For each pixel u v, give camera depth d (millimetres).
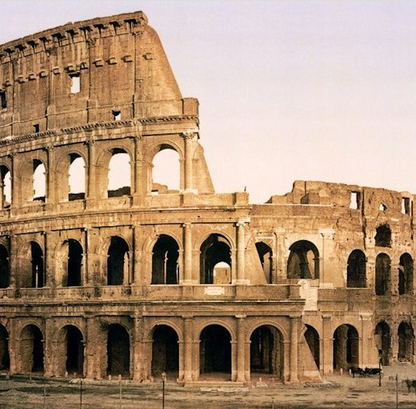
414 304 105938
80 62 86125
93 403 64188
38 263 91938
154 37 83750
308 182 97125
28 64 90250
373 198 100438
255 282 77812
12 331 85062
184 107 80938
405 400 66188
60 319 81688
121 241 85625
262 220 91000
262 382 75625
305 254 96875
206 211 78688
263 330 89938
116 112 83750
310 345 90625
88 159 83688
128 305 78000
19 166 88938
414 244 107625
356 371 85875
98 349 79000
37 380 79062
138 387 73375
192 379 75688
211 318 76812
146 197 80562
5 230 88312
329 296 90000
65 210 84250
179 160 80562
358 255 100500
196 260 78625
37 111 88750
